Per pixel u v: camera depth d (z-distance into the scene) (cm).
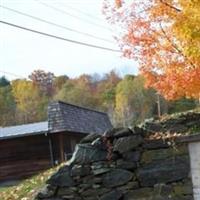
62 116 2855
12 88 6094
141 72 1383
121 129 1036
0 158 2817
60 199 1039
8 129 3023
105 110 6159
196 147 1001
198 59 1209
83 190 1032
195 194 988
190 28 1147
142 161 1016
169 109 4588
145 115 5750
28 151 2808
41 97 6134
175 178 998
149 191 1004
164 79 1347
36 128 2895
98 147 1038
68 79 6544
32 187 1287
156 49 1359
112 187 1020
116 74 6638
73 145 2997
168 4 1288
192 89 1302
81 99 6247
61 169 1048
